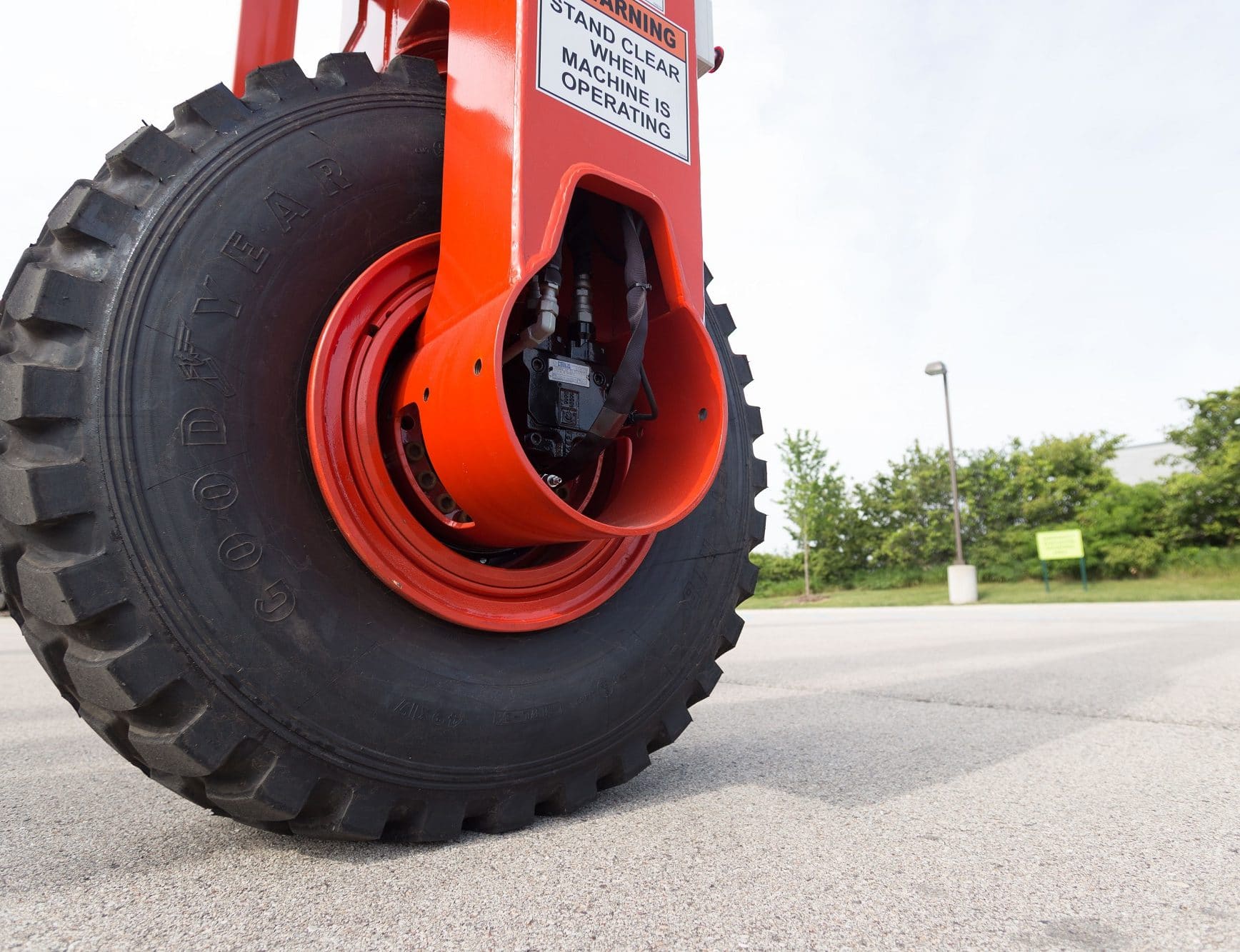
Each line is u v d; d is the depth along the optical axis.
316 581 1.14
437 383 1.23
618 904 0.95
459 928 0.89
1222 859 1.12
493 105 1.28
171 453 1.05
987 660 4.43
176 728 1.01
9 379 1.02
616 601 1.51
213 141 1.22
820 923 0.89
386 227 1.37
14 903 0.98
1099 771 1.70
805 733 2.20
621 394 1.27
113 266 1.08
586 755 1.39
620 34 1.40
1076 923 0.90
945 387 20.14
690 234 1.47
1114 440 26.72
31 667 5.20
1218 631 6.57
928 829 1.27
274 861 1.14
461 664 1.25
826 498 27.62
